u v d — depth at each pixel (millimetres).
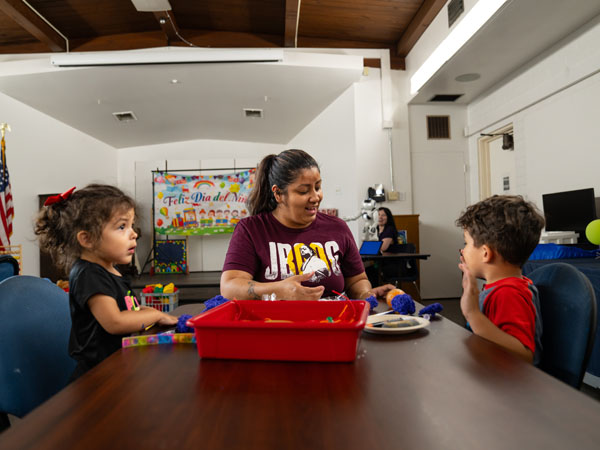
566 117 3902
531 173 4414
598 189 3584
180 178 6977
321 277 1390
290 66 4574
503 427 455
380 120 5328
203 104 5629
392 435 440
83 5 4266
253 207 1530
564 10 3330
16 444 434
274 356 713
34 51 4816
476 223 1062
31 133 5434
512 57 4191
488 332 880
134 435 450
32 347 1013
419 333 906
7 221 4312
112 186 1193
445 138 5586
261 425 469
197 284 5445
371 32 5094
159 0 3838
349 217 5238
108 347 1077
